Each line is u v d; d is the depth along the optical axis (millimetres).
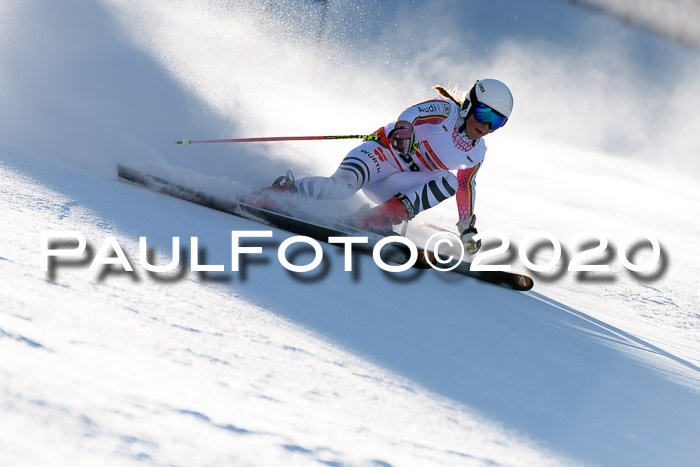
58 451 3918
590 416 7121
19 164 12375
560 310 13195
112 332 5859
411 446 5188
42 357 5039
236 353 6113
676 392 9188
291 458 4500
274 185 14391
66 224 9133
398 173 15398
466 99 14594
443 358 7789
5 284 6367
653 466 6145
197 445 4344
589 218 32312
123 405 4621
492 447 5590
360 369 6586
